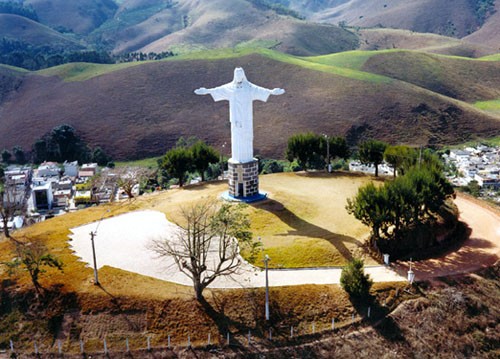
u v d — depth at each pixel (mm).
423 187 69312
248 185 81250
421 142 189000
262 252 66312
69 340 53625
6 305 57562
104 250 68875
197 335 53656
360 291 56844
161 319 55188
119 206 88438
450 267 64500
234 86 78250
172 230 73938
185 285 60125
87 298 57438
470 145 188875
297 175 102875
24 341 53906
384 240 67938
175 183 141625
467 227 77688
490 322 56719
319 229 73188
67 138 197125
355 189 91250
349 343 53250
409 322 55750
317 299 57656
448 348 53594
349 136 190875
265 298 57562
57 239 72812
